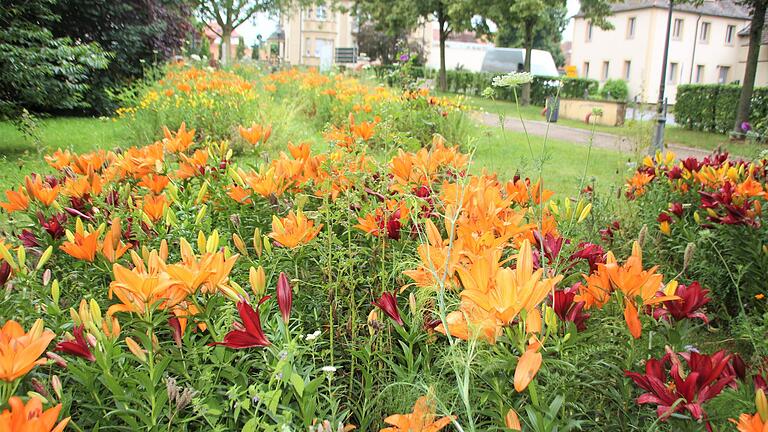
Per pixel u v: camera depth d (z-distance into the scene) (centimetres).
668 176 384
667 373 154
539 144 995
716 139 1353
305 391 131
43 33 782
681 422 128
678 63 3641
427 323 164
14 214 306
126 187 240
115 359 139
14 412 94
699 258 308
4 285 163
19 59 750
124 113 895
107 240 175
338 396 164
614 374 148
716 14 3641
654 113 692
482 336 125
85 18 1287
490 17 2395
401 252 206
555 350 135
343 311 207
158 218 221
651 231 352
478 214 173
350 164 248
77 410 150
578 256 186
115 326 139
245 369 148
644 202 384
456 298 158
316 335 139
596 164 795
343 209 205
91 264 187
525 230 175
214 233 157
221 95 822
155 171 265
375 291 207
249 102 825
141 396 139
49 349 150
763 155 372
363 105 918
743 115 1377
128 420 126
